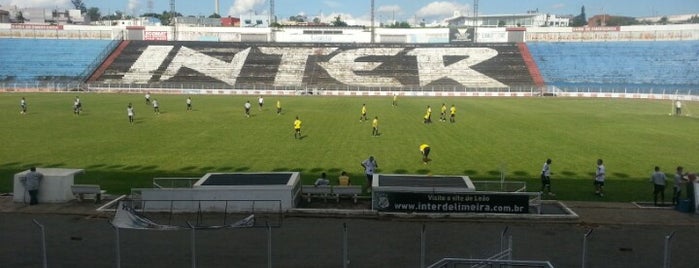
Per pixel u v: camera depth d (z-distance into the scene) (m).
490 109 66.31
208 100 77.62
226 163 32.59
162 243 19.08
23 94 85.00
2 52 110.31
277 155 35.12
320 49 116.94
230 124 50.03
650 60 105.44
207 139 41.19
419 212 22.28
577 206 23.91
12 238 19.45
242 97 84.81
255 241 19.34
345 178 25.28
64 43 117.19
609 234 20.31
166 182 23.94
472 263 15.88
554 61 109.19
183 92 92.88
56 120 51.72
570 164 32.72
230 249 18.55
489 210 22.22
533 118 56.25
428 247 18.88
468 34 129.88
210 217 22.05
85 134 43.19
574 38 122.38
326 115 58.00
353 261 17.56
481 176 29.53
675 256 18.19
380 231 20.52
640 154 35.88
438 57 112.38
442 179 23.69
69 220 21.50
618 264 17.47
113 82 98.50
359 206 23.73
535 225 21.38
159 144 38.88
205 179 23.67
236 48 116.38
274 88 96.19
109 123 50.06
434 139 41.66
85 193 23.88
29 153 35.12
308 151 36.53
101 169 30.73
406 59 111.88
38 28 121.94
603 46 113.88
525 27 127.50
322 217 22.22
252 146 38.31
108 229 20.50
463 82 100.81
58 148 36.94
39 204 23.62
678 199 23.41
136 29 129.88
